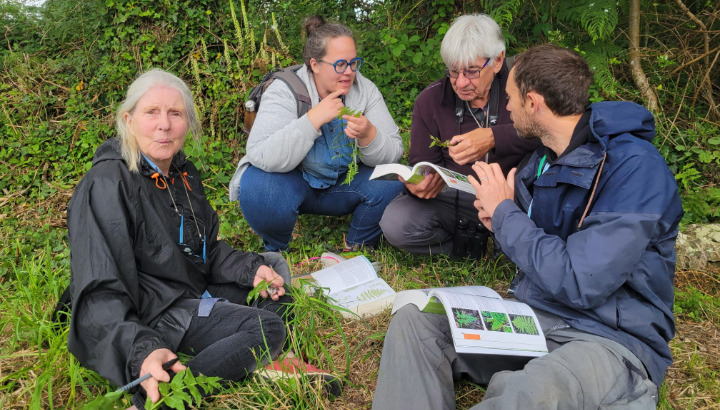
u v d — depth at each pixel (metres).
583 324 2.06
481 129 3.20
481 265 3.56
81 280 2.13
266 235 3.73
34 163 4.75
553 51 2.21
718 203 4.19
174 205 2.47
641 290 2.02
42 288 2.97
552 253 2.01
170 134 2.35
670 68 5.16
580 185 2.08
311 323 2.68
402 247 3.63
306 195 3.70
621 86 5.08
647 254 2.01
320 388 2.30
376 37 5.56
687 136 4.62
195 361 2.23
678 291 3.29
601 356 1.92
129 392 2.15
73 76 5.39
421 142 3.52
